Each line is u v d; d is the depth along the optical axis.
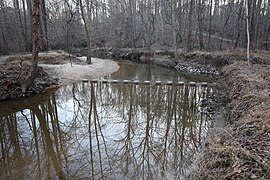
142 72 14.95
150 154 4.56
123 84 11.19
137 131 5.81
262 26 19.28
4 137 5.41
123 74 14.09
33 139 5.29
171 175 3.76
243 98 5.29
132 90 10.12
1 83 8.12
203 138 5.21
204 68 13.97
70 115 7.08
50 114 7.12
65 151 4.67
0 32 18.94
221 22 23.73
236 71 8.77
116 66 17.27
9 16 20.98
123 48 26.47
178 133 5.63
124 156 4.46
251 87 5.75
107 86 10.84
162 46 24.52
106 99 8.86
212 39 21.27
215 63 13.56
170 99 8.62
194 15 22.42
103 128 6.02
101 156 4.46
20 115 6.92
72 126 6.16
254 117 3.93
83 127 6.09
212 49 17.28
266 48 15.38
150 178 3.70
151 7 26.92
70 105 8.11
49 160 4.29
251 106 4.58
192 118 6.56
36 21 7.96
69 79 11.64
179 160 4.28
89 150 4.73
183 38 21.98
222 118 5.83
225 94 7.43
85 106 8.03
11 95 8.24
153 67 17.44
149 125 6.22
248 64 9.53
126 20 28.25
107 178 3.70
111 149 4.77
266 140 3.15
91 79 11.96
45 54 14.81
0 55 15.58
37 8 7.84
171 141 5.18
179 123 6.29
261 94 4.96
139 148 4.84
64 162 4.21
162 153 4.60
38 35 8.23
